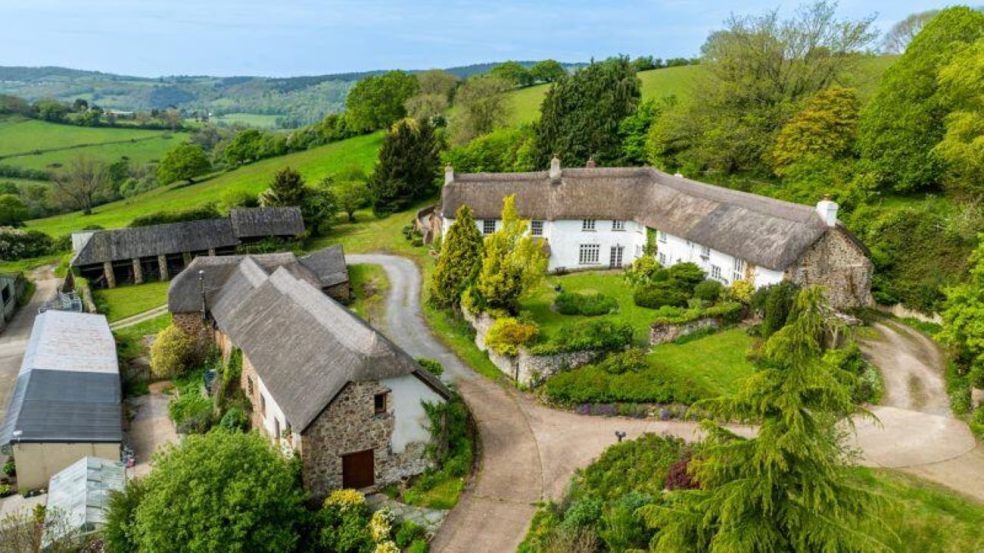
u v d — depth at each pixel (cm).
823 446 1625
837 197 5056
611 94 7700
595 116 7681
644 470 2852
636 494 2577
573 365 3834
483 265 4297
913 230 4475
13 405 3641
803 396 1616
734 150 6384
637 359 3706
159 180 12481
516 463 3127
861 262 4303
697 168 6769
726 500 1611
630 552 1956
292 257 5150
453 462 3073
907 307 4247
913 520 2416
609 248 5806
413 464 3056
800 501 1575
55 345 4412
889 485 2617
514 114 10762
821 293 1599
